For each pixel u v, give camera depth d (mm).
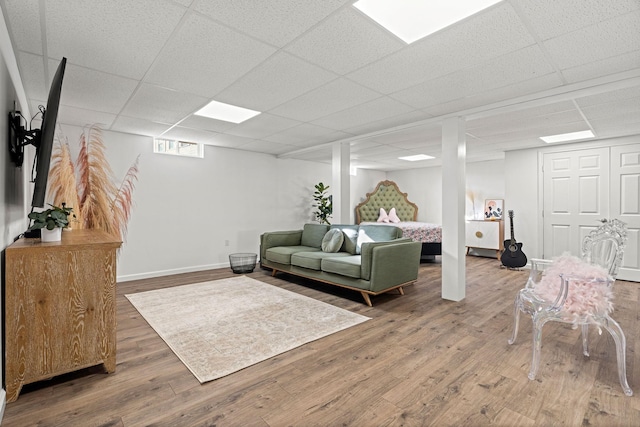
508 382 1826
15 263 1652
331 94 2883
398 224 6777
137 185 4449
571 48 2045
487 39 1941
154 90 2779
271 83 2631
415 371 1953
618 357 1762
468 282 4328
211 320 2816
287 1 1591
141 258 4488
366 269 3277
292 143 5074
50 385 1783
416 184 8086
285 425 1467
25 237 2084
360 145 5125
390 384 1809
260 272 4941
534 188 5246
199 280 4379
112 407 1593
